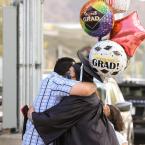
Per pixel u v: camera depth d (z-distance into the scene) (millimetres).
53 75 9406
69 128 8695
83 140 8641
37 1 19188
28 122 9375
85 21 9203
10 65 19047
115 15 9867
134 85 21781
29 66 19141
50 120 8641
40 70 19297
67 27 49188
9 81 19000
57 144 8781
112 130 8953
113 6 9703
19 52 19078
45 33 49031
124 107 16672
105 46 8844
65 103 8727
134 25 9211
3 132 18859
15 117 18875
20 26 19078
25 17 19141
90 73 8984
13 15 19062
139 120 20812
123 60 8883
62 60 9742
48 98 9109
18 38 19078
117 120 9891
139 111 20953
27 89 19078
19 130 18812
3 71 19047
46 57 48312
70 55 48188
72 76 9414
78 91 8742
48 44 49094
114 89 17000
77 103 8711
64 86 8938
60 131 8680
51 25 49656
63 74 9625
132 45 9047
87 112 8742
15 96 18938
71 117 8672
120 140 9891
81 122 8695
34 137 9180
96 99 8859
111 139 8820
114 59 8797
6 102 18938
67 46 48875
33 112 8930
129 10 10031
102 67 8867
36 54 19234
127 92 21719
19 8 19078
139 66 46875
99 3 9109
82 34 47844
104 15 9039
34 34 19203
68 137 8680
